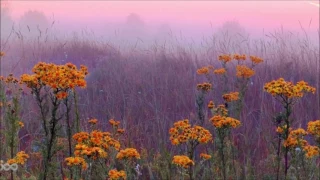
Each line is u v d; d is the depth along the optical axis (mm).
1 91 3854
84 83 2689
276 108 5102
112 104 5656
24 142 4570
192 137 2766
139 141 4523
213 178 3299
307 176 3064
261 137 4387
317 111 4930
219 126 2963
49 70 2705
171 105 5594
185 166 2576
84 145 2656
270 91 2881
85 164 2553
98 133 2871
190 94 5703
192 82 6395
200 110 3875
